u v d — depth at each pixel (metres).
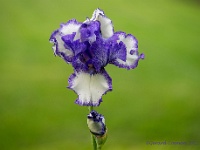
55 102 1.68
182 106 1.70
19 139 1.49
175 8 2.82
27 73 1.86
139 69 1.95
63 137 1.49
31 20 2.38
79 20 2.42
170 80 1.88
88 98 0.55
